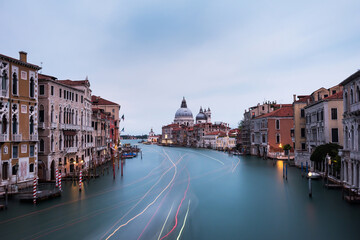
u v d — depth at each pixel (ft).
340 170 116.06
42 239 64.39
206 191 114.62
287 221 75.61
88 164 176.14
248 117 324.60
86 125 173.06
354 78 97.91
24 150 110.63
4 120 103.09
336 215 79.30
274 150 246.47
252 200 98.32
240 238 64.69
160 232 68.18
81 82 169.68
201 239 63.93
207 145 503.20
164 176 158.92
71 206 91.30
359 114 93.09
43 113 128.36
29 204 93.35
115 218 78.74
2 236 66.28
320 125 147.54
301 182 129.49
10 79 105.19
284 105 291.17
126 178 150.92
